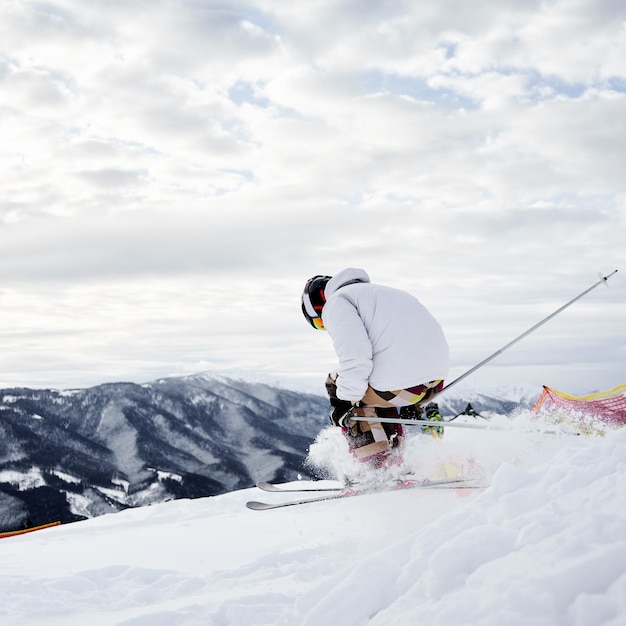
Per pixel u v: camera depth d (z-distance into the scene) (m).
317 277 3.85
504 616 1.27
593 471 1.80
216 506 4.57
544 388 5.93
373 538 2.78
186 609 2.08
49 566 2.87
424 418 3.77
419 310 3.55
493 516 1.80
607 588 1.26
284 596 2.12
